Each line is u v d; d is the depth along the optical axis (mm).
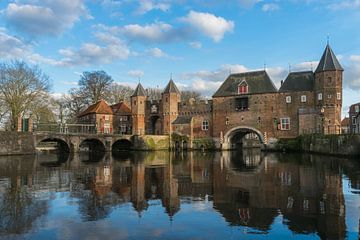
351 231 9766
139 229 10148
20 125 49250
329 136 38312
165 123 61688
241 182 18781
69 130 72188
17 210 12430
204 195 15164
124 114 71188
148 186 17797
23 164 30516
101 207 12930
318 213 11711
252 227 10266
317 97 48250
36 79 50312
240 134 62500
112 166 28891
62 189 16938
